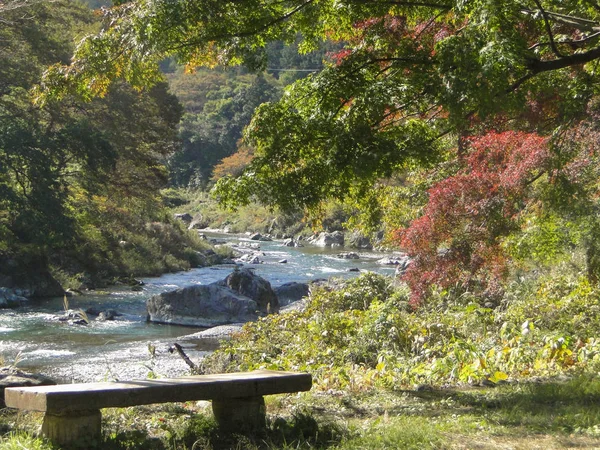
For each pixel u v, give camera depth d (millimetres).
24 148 34406
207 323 25469
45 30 37875
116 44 11945
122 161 43062
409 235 14438
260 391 6859
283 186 11555
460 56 9938
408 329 13672
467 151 16219
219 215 86875
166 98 43812
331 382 10891
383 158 10977
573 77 13438
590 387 9000
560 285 16891
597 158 13867
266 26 11805
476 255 14125
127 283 38375
